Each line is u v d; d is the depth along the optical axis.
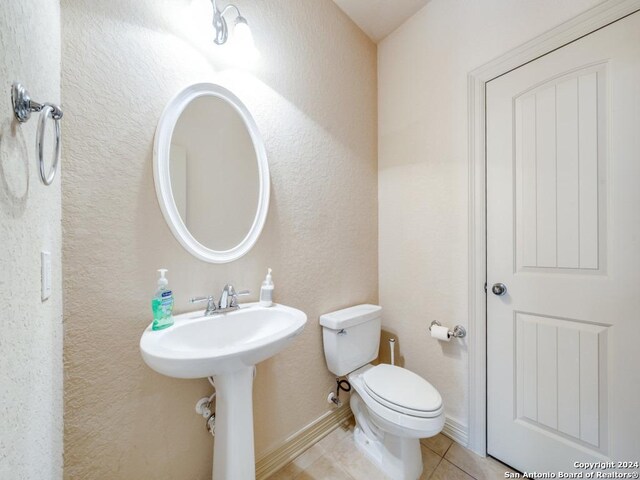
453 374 1.39
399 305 1.66
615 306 0.95
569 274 1.05
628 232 0.92
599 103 0.98
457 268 1.38
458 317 1.37
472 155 1.32
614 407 0.95
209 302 0.96
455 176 1.39
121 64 0.82
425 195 1.53
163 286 0.83
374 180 1.76
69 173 0.73
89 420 0.76
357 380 1.29
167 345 0.77
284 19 1.27
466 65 1.34
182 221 0.94
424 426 0.98
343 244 1.55
